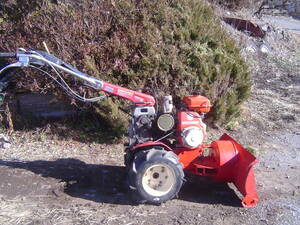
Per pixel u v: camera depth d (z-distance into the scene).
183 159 2.42
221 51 3.46
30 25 3.14
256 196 2.25
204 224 2.09
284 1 10.77
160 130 2.37
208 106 2.40
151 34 3.16
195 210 2.24
